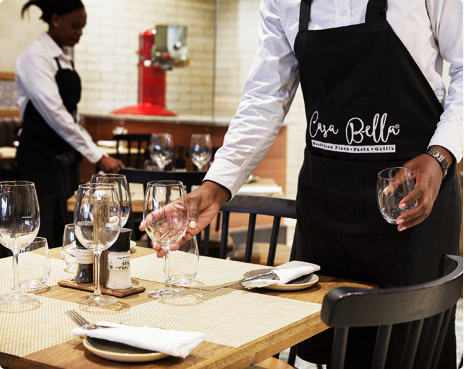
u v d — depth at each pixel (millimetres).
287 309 1365
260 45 1872
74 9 3771
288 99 1874
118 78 8414
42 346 1135
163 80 6246
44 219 3865
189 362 1066
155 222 1425
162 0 8617
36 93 3727
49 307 1364
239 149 1791
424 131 1674
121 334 1091
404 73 1648
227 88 8820
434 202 1678
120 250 1477
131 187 3383
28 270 1507
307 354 1854
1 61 7293
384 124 1676
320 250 1806
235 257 3012
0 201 1416
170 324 1256
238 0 8570
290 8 1769
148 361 1064
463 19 1629
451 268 1283
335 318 960
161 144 3738
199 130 5125
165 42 6125
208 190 1720
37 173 3854
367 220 1708
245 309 1362
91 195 1367
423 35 1640
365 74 1669
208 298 1438
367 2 1671
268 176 5184
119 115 5812
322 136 1770
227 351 1116
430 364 1196
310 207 1809
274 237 2061
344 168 1726
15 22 7344
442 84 1719
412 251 1679
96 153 3863
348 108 1711
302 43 1745
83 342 1114
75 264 1657
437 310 1079
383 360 1029
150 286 1537
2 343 1148
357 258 1740
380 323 996
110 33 8289
